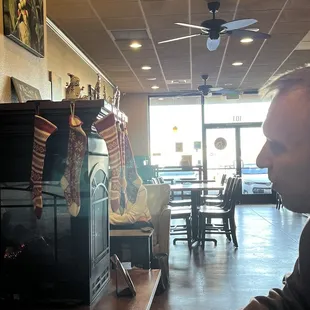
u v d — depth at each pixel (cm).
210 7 458
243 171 1076
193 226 578
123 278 217
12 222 195
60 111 183
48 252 190
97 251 205
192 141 1093
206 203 700
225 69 810
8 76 247
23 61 271
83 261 187
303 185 73
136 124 1079
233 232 545
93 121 185
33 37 284
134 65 762
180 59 722
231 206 551
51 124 179
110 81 914
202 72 836
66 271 188
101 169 210
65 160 190
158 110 1091
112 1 456
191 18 515
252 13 498
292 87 75
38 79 298
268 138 77
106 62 737
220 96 1088
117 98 252
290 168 73
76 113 184
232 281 391
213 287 374
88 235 188
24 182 195
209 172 1088
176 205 679
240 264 451
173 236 632
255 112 1072
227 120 1088
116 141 192
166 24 535
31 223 194
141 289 214
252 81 944
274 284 378
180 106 1095
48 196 191
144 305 189
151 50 659
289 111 73
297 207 76
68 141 184
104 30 555
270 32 575
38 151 180
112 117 189
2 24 241
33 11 285
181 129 1094
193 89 1037
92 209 193
